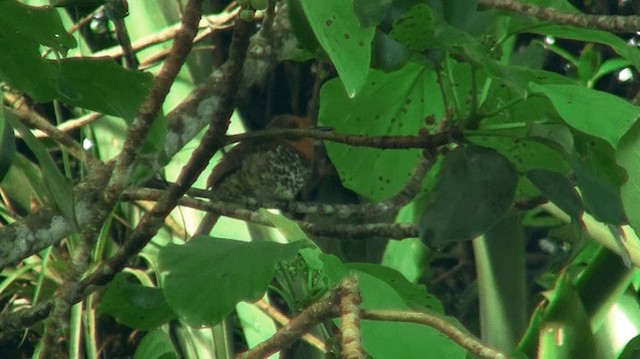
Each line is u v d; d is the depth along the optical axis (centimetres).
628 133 934
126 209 1055
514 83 954
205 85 999
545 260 1147
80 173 1066
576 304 992
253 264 940
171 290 938
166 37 1039
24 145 1103
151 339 964
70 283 953
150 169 989
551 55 1198
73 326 1029
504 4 972
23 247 967
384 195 1019
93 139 1051
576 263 1060
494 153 963
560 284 993
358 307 924
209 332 1032
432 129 1010
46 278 1049
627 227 1002
